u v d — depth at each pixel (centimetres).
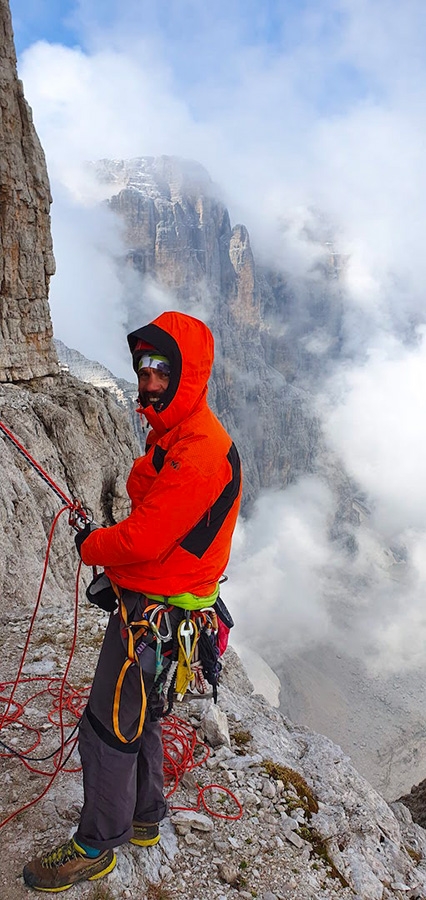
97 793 320
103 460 1936
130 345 312
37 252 1988
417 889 444
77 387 2094
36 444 1645
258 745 523
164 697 345
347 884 407
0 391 1773
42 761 454
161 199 13538
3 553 881
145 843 368
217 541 311
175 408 294
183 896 354
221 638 332
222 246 14250
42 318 2039
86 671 602
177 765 463
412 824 588
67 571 1377
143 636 306
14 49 1903
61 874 332
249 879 376
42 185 1978
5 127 1859
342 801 490
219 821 417
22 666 569
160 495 287
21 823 388
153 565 304
